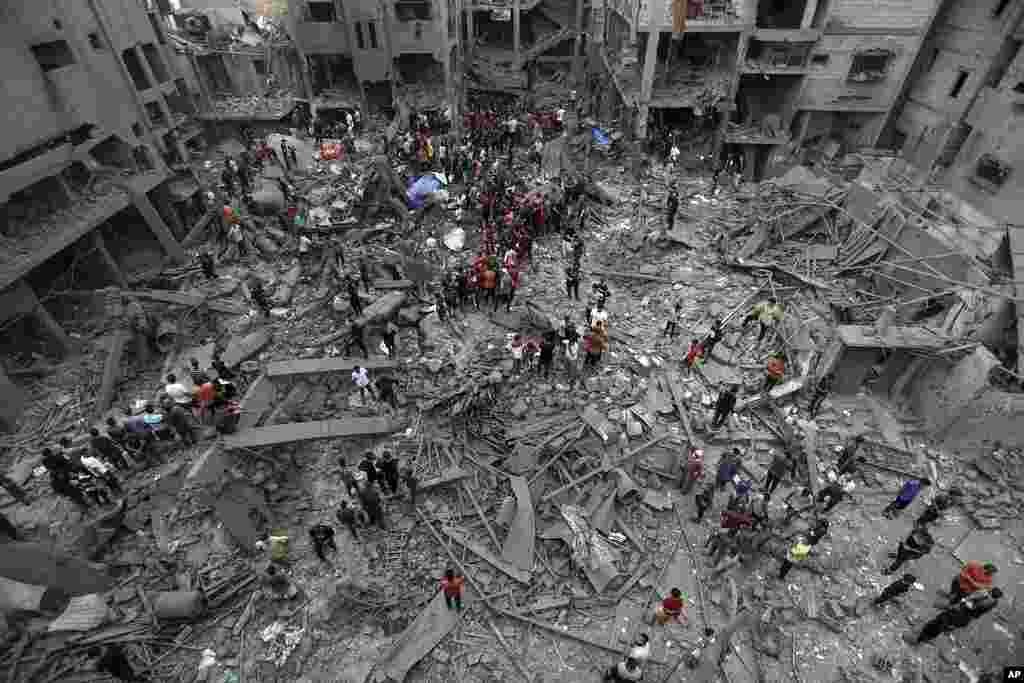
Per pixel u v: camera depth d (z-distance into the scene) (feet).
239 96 132.57
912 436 59.72
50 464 48.32
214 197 95.66
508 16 154.51
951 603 43.75
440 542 50.08
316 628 44.24
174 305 73.92
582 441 58.23
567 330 63.67
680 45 118.11
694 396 63.72
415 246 85.61
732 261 83.41
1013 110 86.63
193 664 42.14
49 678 40.68
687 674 41.55
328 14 121.19
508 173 103.55
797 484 55.21
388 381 59.72
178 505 52.44
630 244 89.35
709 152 118.52
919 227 75.46
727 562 47.52
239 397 62.23
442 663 42.55
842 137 118.73
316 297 77.61
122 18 93.91
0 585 42.60
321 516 52.49
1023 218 86.07
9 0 69.15
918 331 60.08
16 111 69.56
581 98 151.33
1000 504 52.95
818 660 42.80
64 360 70.18
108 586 46.70
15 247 67.62
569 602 46.01
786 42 104.01
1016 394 53.26
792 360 67.00
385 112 135.85
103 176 83.15
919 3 98.43
